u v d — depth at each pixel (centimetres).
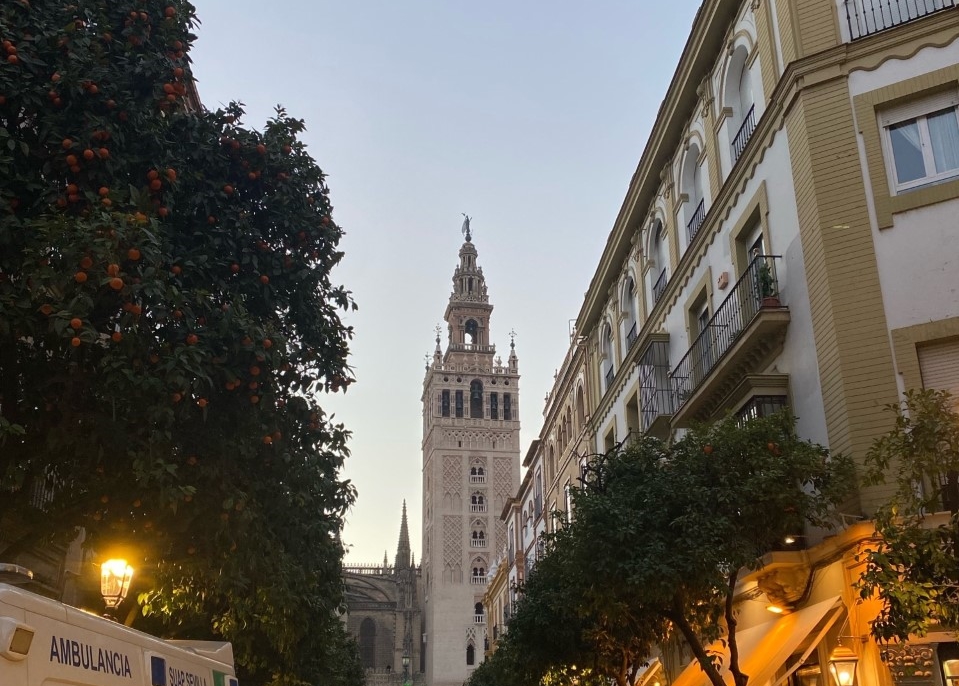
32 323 979
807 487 1669
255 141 1304
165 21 1184
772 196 1838
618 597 1398
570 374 4166
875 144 1620
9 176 1027
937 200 1545
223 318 1113
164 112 1180
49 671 523
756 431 1413
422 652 11556
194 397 1138
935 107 1600
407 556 12262
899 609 1057
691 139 2414
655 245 2828
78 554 2039
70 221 982
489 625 7744
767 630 1711
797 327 1714
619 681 2027
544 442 5069
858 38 1673
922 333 1499
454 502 11306
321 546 2073
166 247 1145
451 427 11612
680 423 2194
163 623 1975
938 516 1354
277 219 1302
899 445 1088
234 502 1166
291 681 2342
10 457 1134
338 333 1357
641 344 2716
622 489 1469
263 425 1212
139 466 1030
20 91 1033
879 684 1382
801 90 1709
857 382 1516
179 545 1245
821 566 1560
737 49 2098
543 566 2011
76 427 1091
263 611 1931
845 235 1596
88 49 1106
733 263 2031
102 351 1077
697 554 1296
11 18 1066
